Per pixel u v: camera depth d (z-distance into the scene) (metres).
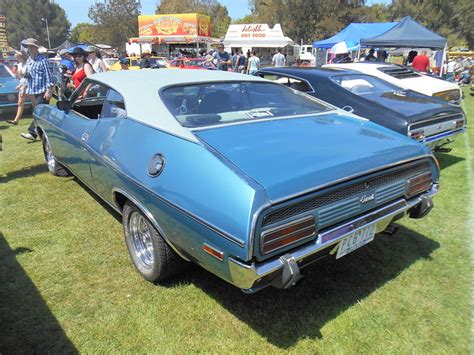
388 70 7.18
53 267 2.94
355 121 3.05
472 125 8.10
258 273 1.83
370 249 3.23
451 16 60.66
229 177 1.94
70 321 2.37
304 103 3.30
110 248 3.22
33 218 3.75
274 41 32.19
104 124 3.06
